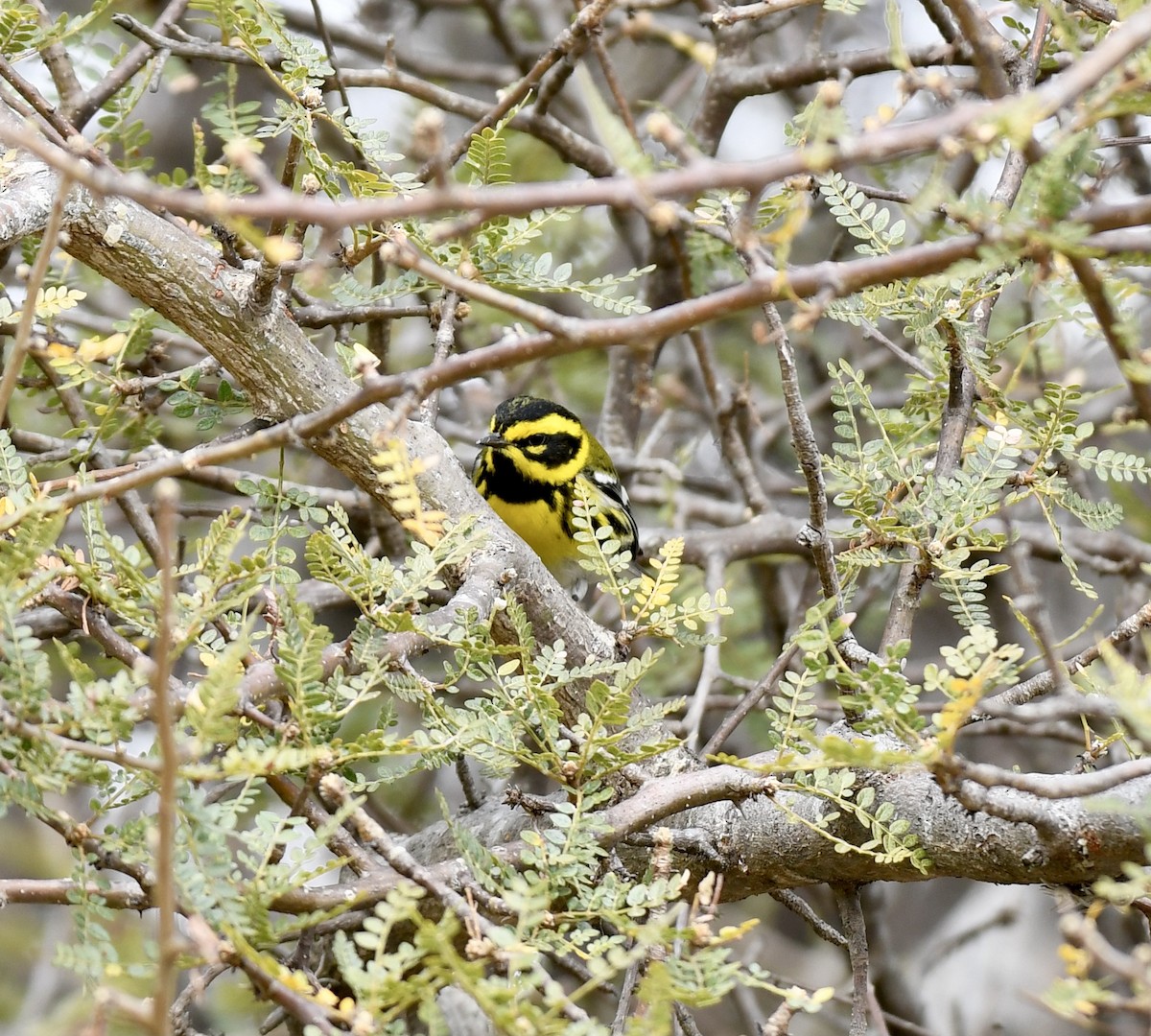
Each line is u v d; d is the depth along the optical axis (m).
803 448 6.34
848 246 11.63
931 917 14.98
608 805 6.79
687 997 4.68
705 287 10.48
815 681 6.09
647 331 4.42
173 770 3.99
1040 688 6.70
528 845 6.45
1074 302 7.47
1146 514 11.11
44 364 8.38
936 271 4.84
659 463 13.11
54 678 11.93
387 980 4.57
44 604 6.14
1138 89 4.76
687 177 3.85
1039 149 4.69
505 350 4.57
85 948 4.91
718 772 6.45
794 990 4.85
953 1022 12.54
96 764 5.14
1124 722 6.34
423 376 4.59
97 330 10.73
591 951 5.21
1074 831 5.80
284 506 6.72
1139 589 11.41
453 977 4.64
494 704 6.24
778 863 7.01
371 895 5.64
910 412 8.52
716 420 12.74
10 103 7.01
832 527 8.31
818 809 6.73
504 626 7.28
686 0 11.78
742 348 16.08
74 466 8.88
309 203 3.79
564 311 14.66
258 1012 9.93
